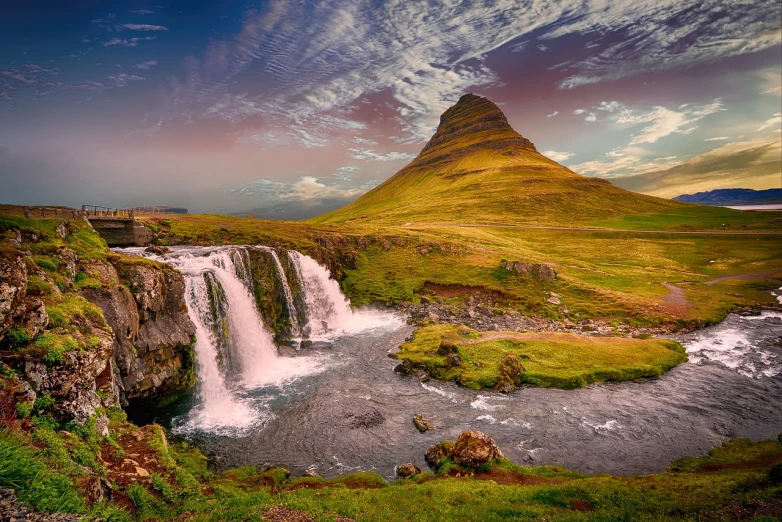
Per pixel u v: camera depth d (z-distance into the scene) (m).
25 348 20.20
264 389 42.97
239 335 51.81
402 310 77.50
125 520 14.75
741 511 17.25
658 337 59.97
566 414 36.72
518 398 40.09
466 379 43.62
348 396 40.84
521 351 50.50
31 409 17.88
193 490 20.75
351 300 82.25
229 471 27.77
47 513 11.67
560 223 178.12
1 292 19.69
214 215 111.44
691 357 51.09
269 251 65.81
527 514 18.81
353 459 30.08
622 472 28.09
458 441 28.98
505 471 26.88
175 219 92.25
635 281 91.44
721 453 29.55
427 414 36.97
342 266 95.25
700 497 20.14
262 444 32.22
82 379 21.73
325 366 49.66
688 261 117.94
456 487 22.86
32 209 39.28
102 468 18.72
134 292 37.41
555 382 43.19
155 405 37.59
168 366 38.38
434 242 109.06
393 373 46.97
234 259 59.84
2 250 22.42
